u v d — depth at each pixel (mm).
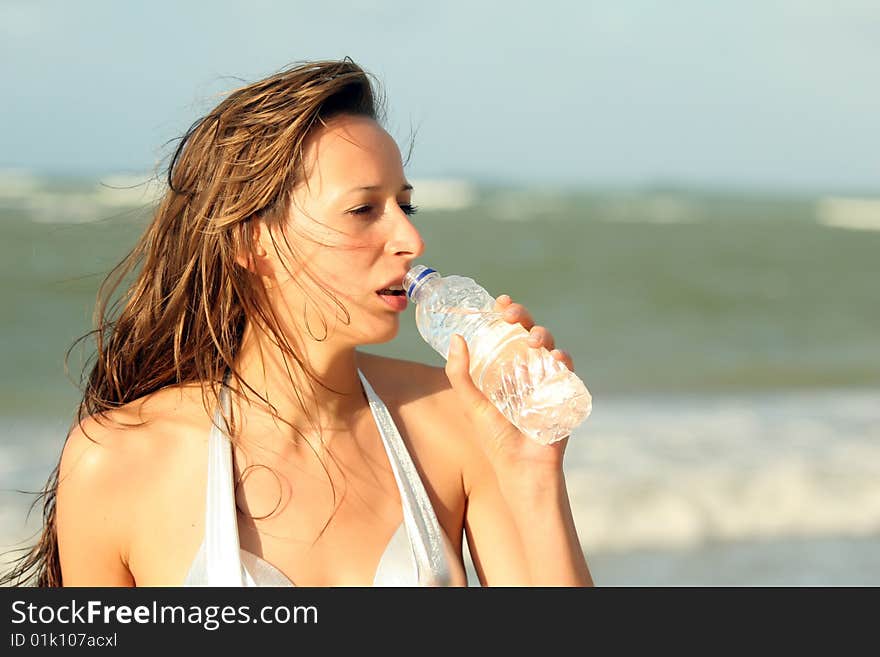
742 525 9750
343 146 3012
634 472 10773
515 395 3164
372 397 3346
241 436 3145
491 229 55781
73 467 3105
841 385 18734
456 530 3367
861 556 9016
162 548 3033
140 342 3332
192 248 3229
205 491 3047
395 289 3123
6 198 63344
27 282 24109
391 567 3074
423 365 3596
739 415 14695
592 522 9570
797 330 26859
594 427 13250
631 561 8805
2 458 10719
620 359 21797
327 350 3145
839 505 10227
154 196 3701
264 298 3166
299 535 3043
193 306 3268
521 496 3162
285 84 3061
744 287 34656
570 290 32719
